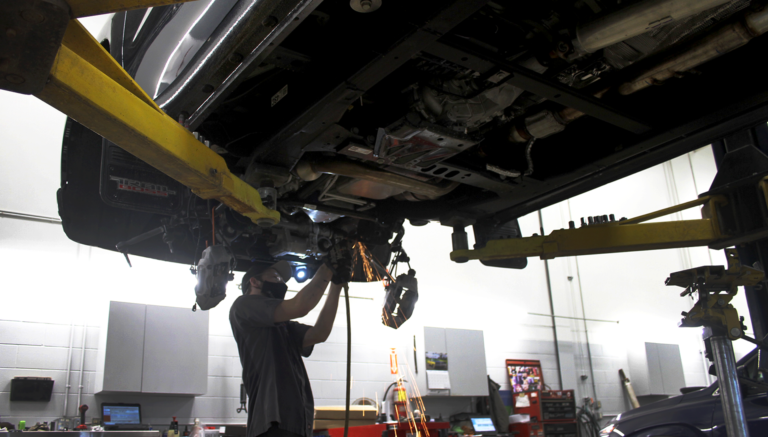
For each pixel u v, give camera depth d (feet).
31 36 3.35
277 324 7.72
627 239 8.66
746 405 11.03
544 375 27.99
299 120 6.59
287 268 9.16
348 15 6.09
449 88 7.02
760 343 6.61
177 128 5.43
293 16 5.14
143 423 17.13
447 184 8.91
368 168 8.02
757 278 6.80
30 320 16.48
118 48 7.81
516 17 6.50
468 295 26.61
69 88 4.09
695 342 35.81
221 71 5.89
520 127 8.07
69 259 17.56
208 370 18.89
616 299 32.65
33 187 17.47
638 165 8.73
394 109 7.11
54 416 16.02
